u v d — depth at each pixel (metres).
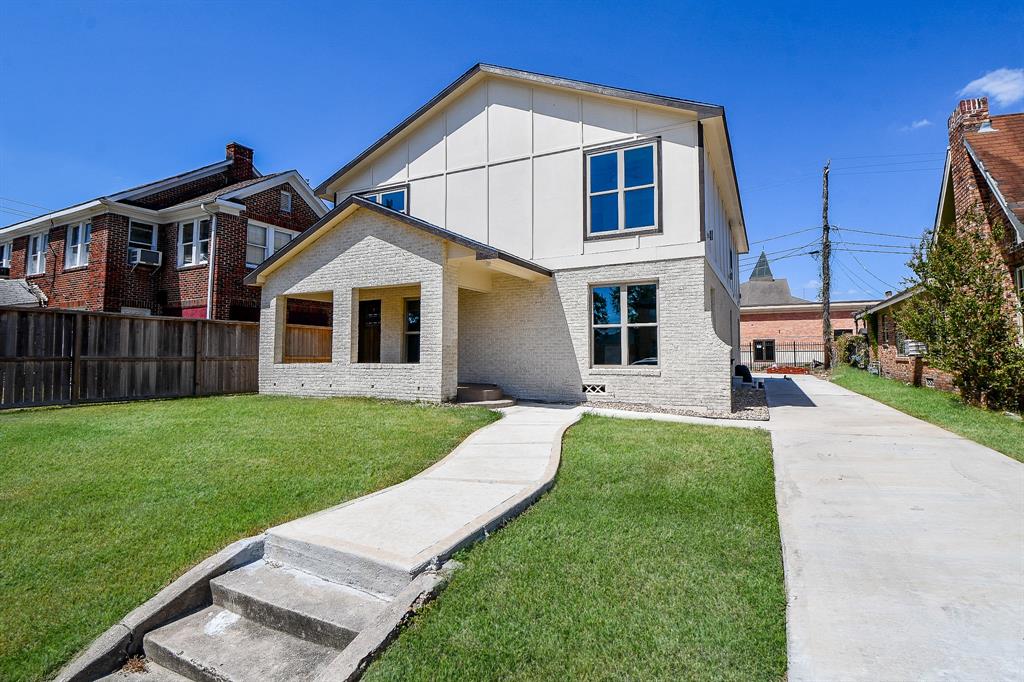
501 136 12.73
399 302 13.21
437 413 8.95
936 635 2.53
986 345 9.56
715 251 13.17
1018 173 9.83
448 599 3.00
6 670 2.79
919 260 10.59
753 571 3.24
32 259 20.09
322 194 15.31
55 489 4.99
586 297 11.51
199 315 16.81
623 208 11.29
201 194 19.22
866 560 3.37
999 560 3.33
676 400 10.55
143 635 3.14
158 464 5.76
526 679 2.34
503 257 9.87
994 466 5.66
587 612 2.82
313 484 5.12
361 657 2.52
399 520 4.02
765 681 2.25
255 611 3.28
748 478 5.06
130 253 17.30
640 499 4.54
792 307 31.69
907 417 9.44
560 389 11.59
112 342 11.38
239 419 8.33
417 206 13.86
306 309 18.31
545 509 4.39
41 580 3.52
